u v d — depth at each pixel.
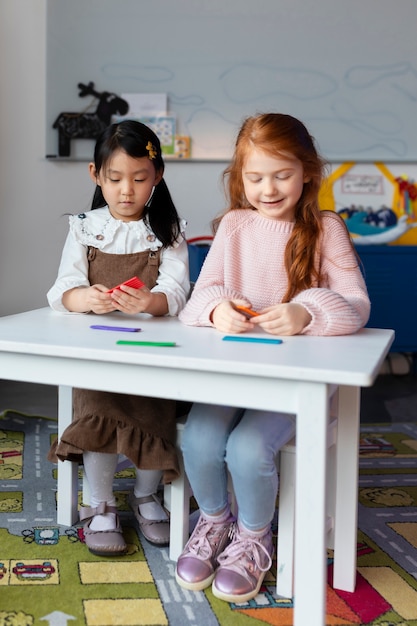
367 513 1.77
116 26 3.30
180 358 1.05
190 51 3.32
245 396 1.07
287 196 1.41
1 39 3.29
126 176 1.53
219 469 1.34
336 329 1.26
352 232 3.40
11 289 3.43
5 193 3.38
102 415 1.42
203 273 1.51
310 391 1.03
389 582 1.42
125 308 1.42
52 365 1.17
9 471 2.00
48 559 1.47
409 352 3.40
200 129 3.37
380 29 3.33
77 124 3.32
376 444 2.34
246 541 1.36
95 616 1.26
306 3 3.31
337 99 3.36
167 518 1.57
